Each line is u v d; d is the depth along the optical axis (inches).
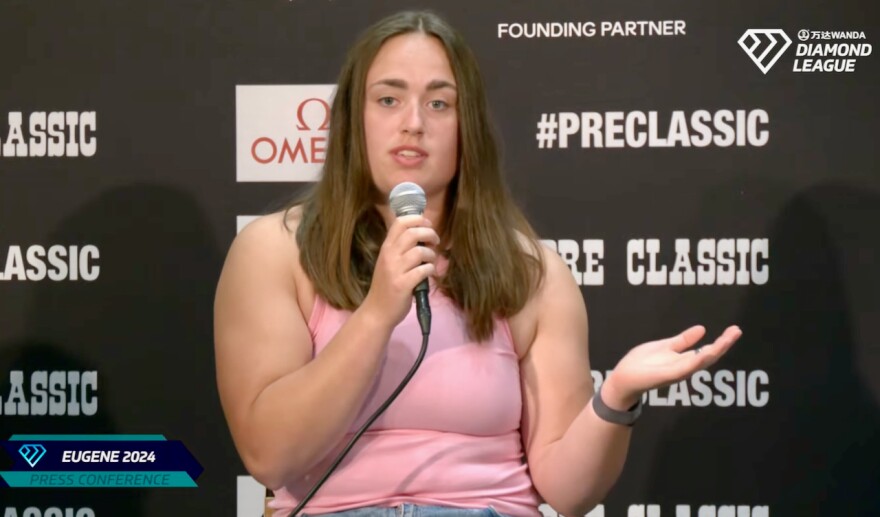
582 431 162.1
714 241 235.1
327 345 154.4
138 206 238.2
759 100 234.8
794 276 234.7
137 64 237.9
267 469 158.4
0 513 238.8
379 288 147.7
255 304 165.3
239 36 237.3
